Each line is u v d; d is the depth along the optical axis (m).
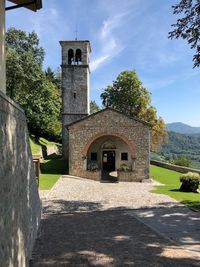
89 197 19.91
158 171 38.06
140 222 12.57
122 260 7.89
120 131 30.41
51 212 15.10
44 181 25.86
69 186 24.66
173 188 24.44
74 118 38.31
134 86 53.31
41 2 8.14
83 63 38.31
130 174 29.89
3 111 4.75
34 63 41.84
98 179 29.77
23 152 7.22
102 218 13.48
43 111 47.28
